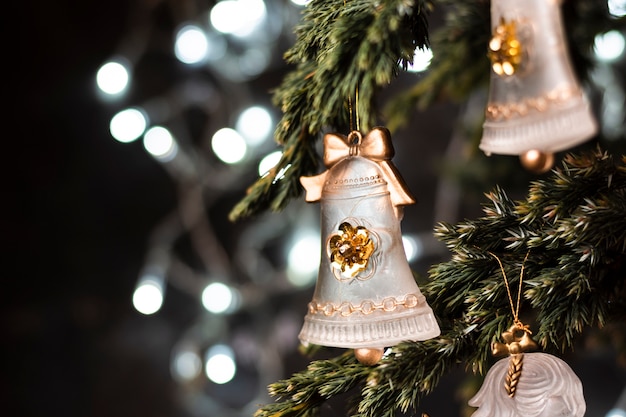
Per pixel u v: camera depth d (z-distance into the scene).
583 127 0.48
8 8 2.29
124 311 2.36
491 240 0.55
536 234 0.54
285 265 2.15
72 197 2.41
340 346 0.52
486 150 0.51
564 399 0.51
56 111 2.39
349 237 0.52
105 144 2.44
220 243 2.38
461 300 0.55
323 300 0.53
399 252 0.53
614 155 0.78
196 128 2.33
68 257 2.37
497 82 0.50
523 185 0.92
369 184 0.53
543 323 0.53
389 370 0.52
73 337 2.25
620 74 1.32
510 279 0.54
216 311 1.56
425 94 0.85
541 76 0.49
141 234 2.47
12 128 2.33
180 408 2.04
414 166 2.47
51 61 2.37
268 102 2.18
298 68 0.61
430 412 1.79
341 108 0.56
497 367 0.52
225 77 1.91
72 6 2.40
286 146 0.59
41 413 2.05
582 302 0.53
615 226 0.52
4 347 2.16
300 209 1.85
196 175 2.04
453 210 1.81
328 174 0.53
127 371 2.17
